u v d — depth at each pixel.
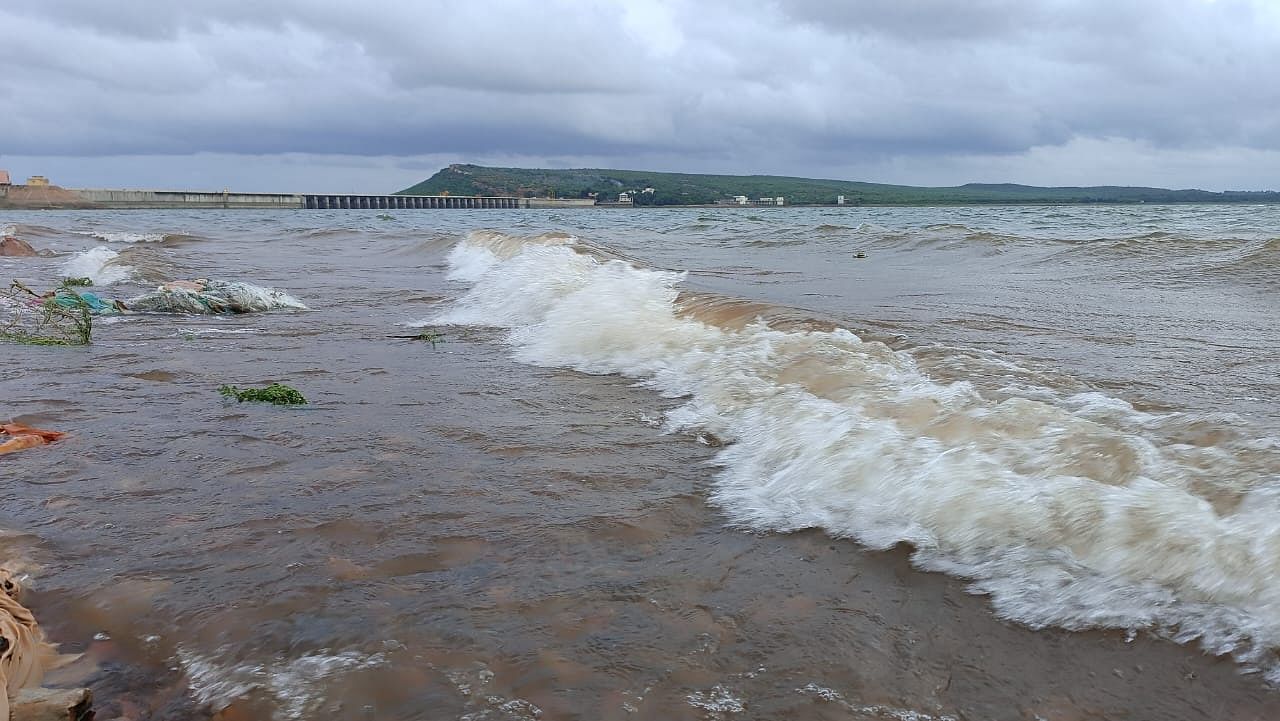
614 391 7.05
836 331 7.71
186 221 57.78
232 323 10.94
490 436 5.79
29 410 6.42
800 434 5.26
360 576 3.71
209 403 6.64
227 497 4.63
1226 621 3.19
